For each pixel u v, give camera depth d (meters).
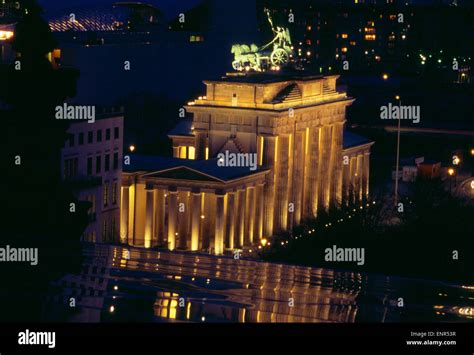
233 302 29.38
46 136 34.47
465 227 172.00
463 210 191.38
